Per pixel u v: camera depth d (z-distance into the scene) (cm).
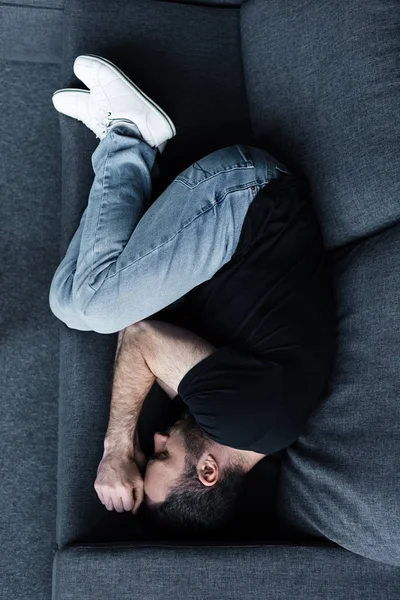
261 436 126
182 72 158
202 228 128
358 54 134
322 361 128
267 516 141
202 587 124
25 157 186
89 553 124
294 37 146
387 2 135
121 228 133
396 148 128
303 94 143
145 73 155
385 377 123
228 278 131
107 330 137
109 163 136
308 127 141
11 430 172
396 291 125
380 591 128
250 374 125
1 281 178
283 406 125
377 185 129
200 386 127
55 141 189
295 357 126
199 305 137
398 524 115
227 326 131
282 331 126
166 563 125
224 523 136
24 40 179
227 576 125
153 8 160
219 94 160
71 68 155
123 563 124
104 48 154
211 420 126
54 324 179
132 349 135
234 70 163
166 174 152
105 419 142
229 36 164
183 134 155
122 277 129
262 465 144
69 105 147
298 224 131
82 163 153
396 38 133
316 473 128
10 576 165
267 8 153
